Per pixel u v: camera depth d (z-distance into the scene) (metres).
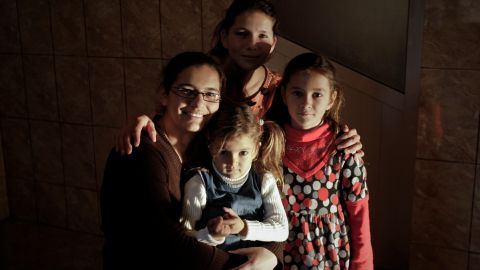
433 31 2.16
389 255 2.58
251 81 1.75
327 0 2.40
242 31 1.66
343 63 2.44
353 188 1.49
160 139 1.33
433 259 2.41
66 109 3.02
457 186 2.28
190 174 1.41
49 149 3.16
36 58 3.02
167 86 1.33
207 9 2.45
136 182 1.25
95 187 3.07
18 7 2.97
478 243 2.30
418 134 2.29
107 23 2.73
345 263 1.52
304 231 1.49
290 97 1.48
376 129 2.44
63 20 2.85
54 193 3.24
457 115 2.20
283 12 2.48
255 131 1.37
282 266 1.41
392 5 2.29
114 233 1.30
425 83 2.23
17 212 3.37
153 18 2.60
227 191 1.40
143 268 1.29
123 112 2.83
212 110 1.34
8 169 3.35
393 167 2.46
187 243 1.25
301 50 2.48
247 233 1.31
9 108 3.22
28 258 2.92
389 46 2.34
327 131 1.52
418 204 2.38
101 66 2.82
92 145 3.00
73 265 2.84
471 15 2.08
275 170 1.46
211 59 1.36
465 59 2.13
